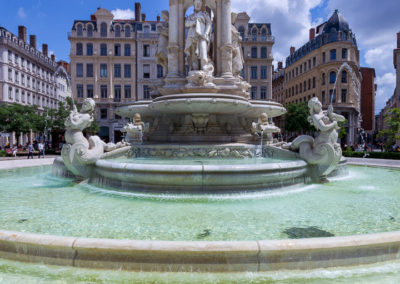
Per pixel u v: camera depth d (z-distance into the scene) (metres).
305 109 42.12
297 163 6.84
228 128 10.74
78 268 2.97
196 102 8.90
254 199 5.70
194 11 10.80
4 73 42.31
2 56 42.09
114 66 49.59
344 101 45.69
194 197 5.71
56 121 31.70
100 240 3.00
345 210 4.98
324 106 47.53
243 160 8.14
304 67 54.84
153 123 11.61
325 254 2.97
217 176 5.77
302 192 6.45
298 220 4.42
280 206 5.22
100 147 7.82
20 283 2.80
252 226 4.14
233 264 2.89
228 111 9.85
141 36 49.53
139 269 2.91
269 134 10.68
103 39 48.88
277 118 59.66
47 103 56.44
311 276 2.92
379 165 12.34
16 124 29.89
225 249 2.86
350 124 45.53
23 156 24.20
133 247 2.89
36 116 31.27
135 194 5.99
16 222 4.28
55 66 59.97
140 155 9.09
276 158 8.73
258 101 10.81
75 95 49.00
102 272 2.92
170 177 5.80
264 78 50.03
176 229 4.00
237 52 11.90
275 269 2.92
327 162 7.38
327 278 2.93
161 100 9.41
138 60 49.53
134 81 49.66
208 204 5.29
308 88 53.22
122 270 2.92
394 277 2.95
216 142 10.07
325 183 7.52
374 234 3.17
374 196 6.07
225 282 2.81
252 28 49.88
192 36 10.53
